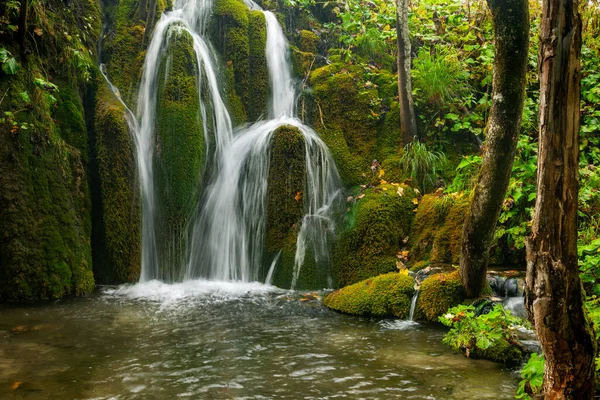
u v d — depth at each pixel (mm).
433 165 7051
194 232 6906
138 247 6691
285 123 7734
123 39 8086
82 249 6227
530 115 6613
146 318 5035
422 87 7543
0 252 5598
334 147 7598
